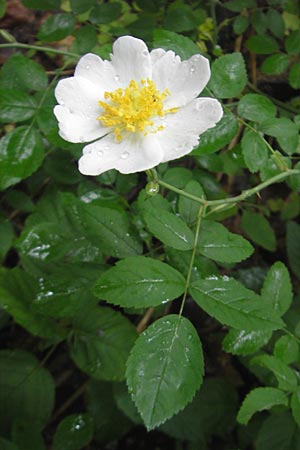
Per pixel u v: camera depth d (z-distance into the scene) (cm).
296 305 24
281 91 30
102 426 25
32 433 23
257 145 20
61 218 25
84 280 21
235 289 17
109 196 23
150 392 16
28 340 29
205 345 28
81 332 24
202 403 25
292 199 29
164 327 16
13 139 21
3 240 24
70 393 28
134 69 18
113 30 25
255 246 30
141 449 27
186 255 20
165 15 27
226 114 20
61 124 18
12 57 23
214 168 24
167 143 18
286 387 18
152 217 18
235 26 27
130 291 17
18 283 24
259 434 22
